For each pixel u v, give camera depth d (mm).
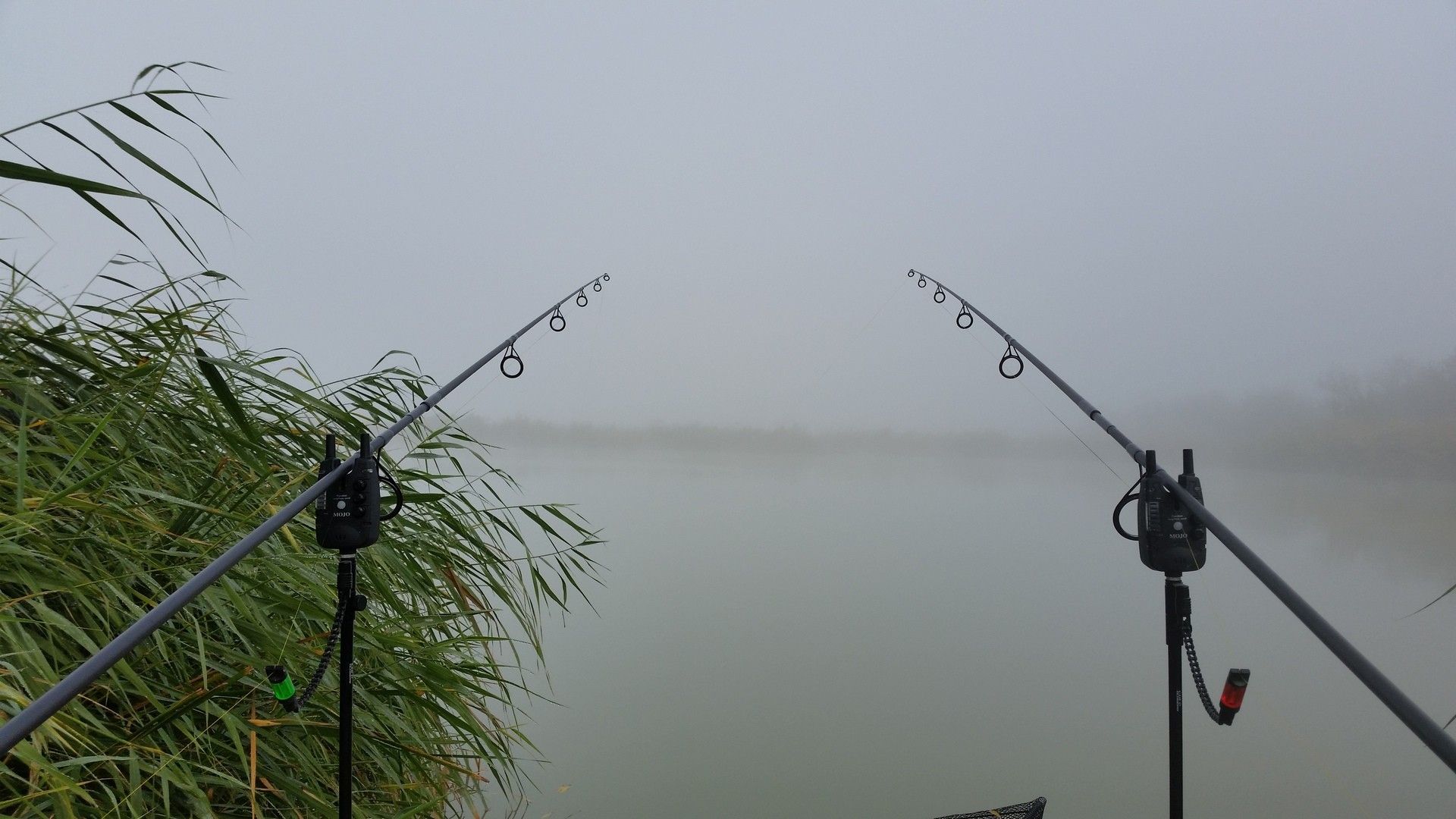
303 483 2174
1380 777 3316
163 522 1780
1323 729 3805
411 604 2549
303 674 1840
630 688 4156
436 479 2730
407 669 2098
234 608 1729
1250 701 4137
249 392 2227
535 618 3000
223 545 1797
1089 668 4508
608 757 3363
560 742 3527
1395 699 732
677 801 2965
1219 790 3197
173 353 1772
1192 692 4238
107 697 1600
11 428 1539
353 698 1927
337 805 1794
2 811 1268
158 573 1727
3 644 1366
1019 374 2992
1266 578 1032
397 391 2758
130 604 1459
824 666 4484
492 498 3283
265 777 1711
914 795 3078
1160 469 1438
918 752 3441
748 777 3170
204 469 2008
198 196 1375
